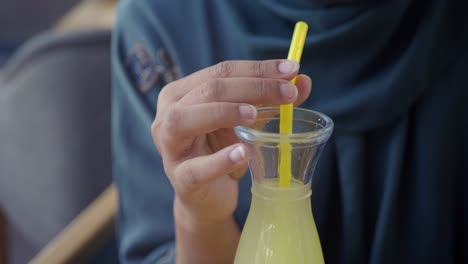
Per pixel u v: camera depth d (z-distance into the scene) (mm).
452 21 924
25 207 1476
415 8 932
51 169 1402
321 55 945
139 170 1029
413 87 925
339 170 958
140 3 1077
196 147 695
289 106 599
